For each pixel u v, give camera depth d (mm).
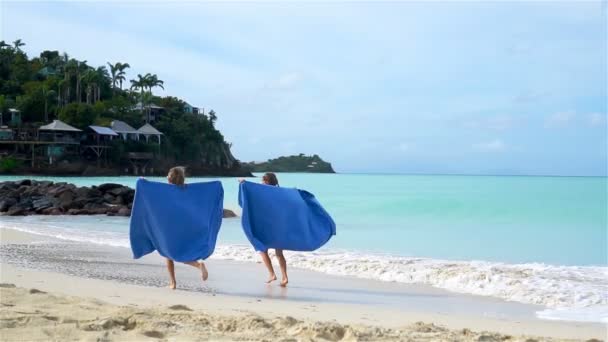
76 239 18344
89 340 5648
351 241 19562
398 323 7668
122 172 111438
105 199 34531
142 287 10148
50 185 38812
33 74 125250
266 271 12523
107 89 129375
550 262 15266
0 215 30766
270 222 10867
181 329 6301
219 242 18797
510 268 12867
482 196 42750
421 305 9359
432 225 25031
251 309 8422
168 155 122250
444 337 6484
